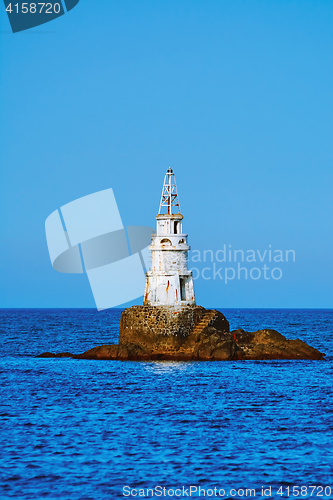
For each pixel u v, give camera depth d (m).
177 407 110.44
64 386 130.88
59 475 75.69
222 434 92.56
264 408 109.88
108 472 76.75
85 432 93.50
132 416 103.69
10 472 76.31
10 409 108.88
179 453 83.56
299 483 73.88
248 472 77.00
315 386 130.62
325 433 93.31
